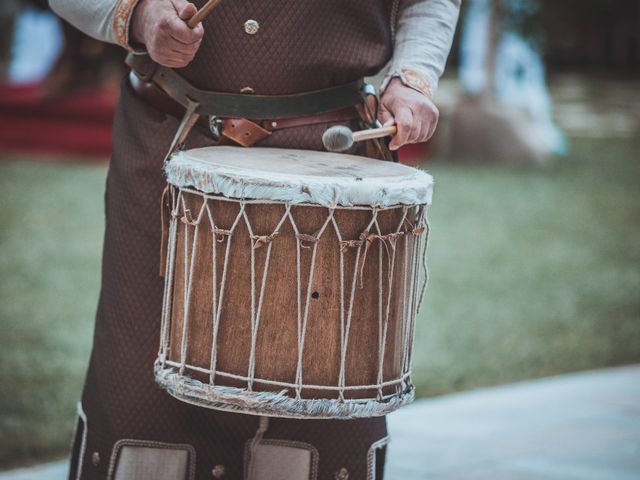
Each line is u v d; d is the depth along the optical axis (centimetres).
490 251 802
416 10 227
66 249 740
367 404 187
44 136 1188
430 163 1277
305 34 211
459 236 854
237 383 184
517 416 432
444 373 500
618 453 389
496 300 653
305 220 180
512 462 375
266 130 213
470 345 552
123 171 218
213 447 220
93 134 1188
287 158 199
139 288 216
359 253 183
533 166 1300
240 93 212
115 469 217
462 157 1314
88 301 604
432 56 222
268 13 209
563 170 1284
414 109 212
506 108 1316
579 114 1994
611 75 3180
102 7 204
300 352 182
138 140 216
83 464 221
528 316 619
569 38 3256
